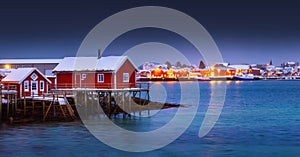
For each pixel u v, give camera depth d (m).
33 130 45.38
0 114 49.12
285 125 54.16
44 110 52.19
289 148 38.22
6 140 40.34
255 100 105.81
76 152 36.03
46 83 60.47
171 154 35.78
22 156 34.41
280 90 160.12
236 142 40.94
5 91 51.16
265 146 39.16
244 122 57.41
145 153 36.06
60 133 44.09
